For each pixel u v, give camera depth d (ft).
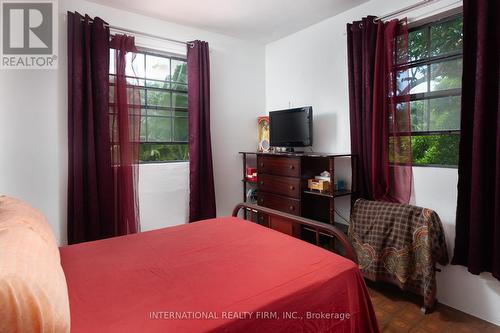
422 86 7.63
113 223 8.50
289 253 4.82
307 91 10.45
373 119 7.84
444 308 6.80
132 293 3.64
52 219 8.01
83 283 3.90
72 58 7.86
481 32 5.83
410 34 7.84
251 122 11.94
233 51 11.32
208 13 9.20
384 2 8.06
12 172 7.50
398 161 7.66
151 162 9.77
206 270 4.25
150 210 9.59
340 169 9.34
